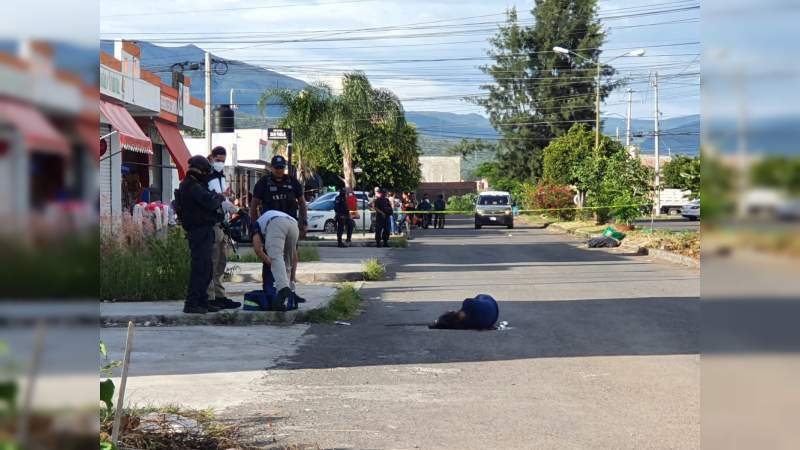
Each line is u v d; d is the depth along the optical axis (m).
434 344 10.55
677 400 7.43
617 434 6.26
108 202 18.62
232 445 5.79
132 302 13.59
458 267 23.53
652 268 22.84
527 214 67.94
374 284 18.64
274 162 12.87
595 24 82.94
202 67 41.16
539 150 84.31
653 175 37.66
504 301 15.20
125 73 24.64
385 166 64.81
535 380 8.34
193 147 44.84
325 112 48.97
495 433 6.30
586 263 24.91
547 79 83.94
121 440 5.50
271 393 7.71
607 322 12.47
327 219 40.62
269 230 12.11
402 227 41.44
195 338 10.84
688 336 11.14
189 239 12.09
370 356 9.71
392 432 6.32
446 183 109.94
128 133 22.73
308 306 12.80
